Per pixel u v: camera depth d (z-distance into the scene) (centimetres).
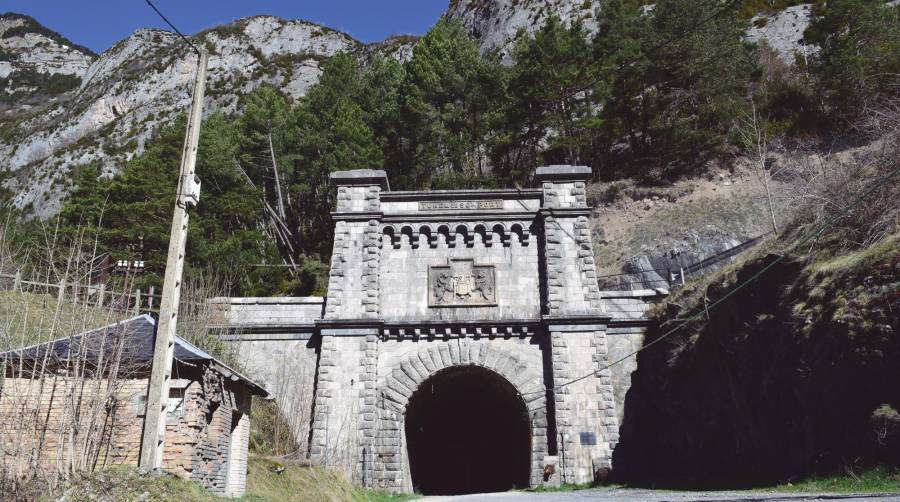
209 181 4897
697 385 2769
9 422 1326
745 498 1672
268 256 4703
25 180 11606
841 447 1914
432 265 3306
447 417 4206
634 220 4928
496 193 3394
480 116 5362
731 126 5272
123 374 1428
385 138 5203
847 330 1911
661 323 3161
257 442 2500
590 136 5578
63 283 1739
